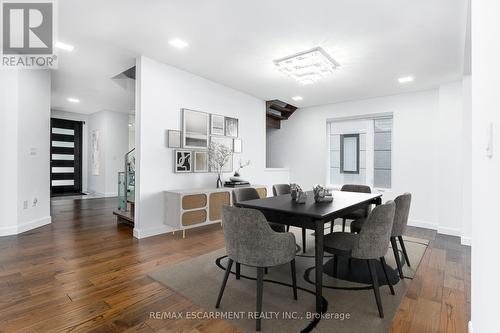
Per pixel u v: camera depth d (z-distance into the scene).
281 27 2.69
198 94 4.29
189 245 3.34
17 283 2.25
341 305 1.98
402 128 4.90
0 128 3.54
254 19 2.56
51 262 2.71
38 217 4.10
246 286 2.28
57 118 7.59
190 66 3.86
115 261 2.77
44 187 4.20
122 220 4.43
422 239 3.83
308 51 3.15
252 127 5.42
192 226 3.80
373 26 2.62
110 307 1.91
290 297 2.10
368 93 4.96
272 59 3.52
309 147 6.15
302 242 3.48
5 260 2.75
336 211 2.09
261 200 2.66
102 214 5.07
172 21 2.63
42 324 1.69
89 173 8.22
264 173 5.74
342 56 3.31
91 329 1.66
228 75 4.20
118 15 2.54
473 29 1.30
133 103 6.57
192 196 3.81
